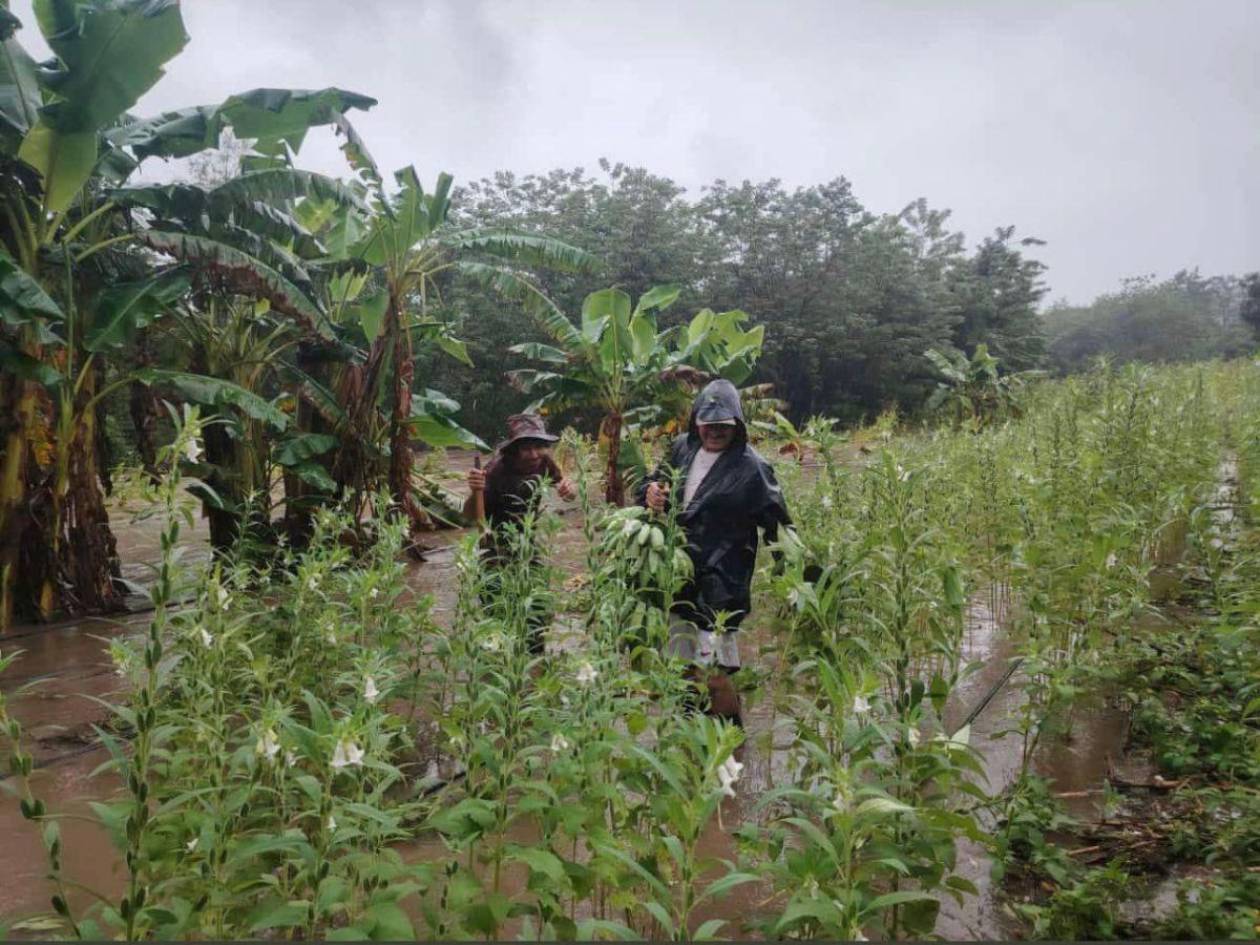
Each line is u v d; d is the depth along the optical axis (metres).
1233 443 13.36
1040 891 3.17
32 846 3.46
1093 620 4.59
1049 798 3.69
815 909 2.04
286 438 9.12
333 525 5.39
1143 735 4.43
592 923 2.01
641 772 2.87
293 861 2.41
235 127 7.90
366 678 2.73
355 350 9.53
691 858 2.14
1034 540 5.23
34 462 7.34
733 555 4.39
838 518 5.61
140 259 8.47
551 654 3.91
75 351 7.49
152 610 7.69
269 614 4.66
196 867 2.41
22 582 7.25
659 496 4.36
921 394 38.38
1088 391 10.37
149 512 4.36
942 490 6.78
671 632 4.40
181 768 2.87
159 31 6.25
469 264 10.67
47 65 7.41
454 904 2.31
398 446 9.68
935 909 2.66
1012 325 44.91
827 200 38.72
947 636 3.62
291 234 8.59
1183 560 7.48
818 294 37.44
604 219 32.88
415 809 3.25
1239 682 4.46
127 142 7.55
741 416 4.43
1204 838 3.41
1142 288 65.38
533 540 4.14
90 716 4.98
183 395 7.34
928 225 47.78
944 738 2.87
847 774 2.24
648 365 11.55
